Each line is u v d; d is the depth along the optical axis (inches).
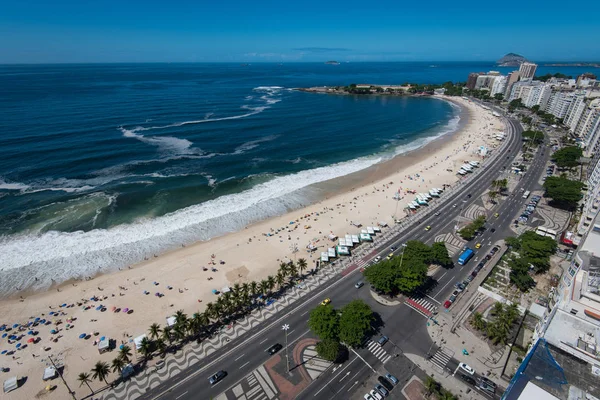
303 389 2837.1
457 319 3575.3
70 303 3789.4
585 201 5615.2
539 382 2124.8
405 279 3737.7
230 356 3132.4
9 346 3255.4
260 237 5103.3
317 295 3909.9
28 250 4571.9
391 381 2896.2
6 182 6299.2
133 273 4276.6
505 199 6373.0
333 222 5570.9
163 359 3100.4
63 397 2807.6
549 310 3211.1
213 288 4060.0
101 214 5487.2
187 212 5703.7
